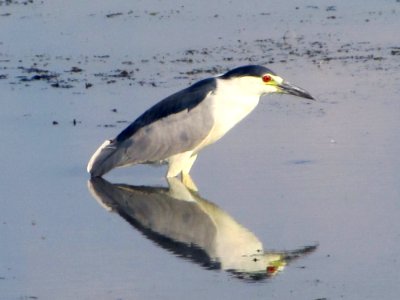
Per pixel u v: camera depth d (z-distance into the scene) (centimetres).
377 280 1192
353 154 1688
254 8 2966
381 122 1848
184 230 1404
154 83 2177
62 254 1318
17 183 1625
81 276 1239
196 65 2328
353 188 1527
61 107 2031
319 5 2967
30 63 2414
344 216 1413
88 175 1664
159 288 1193
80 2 3100
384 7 2892
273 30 2673
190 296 1165
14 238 1384
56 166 1705
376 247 1295
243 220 1427
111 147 1683
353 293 1158
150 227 1419
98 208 1511
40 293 1189
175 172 1653
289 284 1191
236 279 1214
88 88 2162
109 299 1163
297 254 1287
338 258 1266
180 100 1669
